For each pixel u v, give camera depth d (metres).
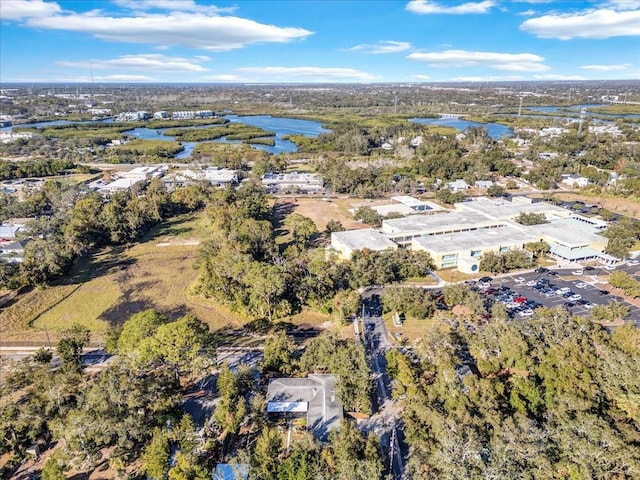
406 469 53.59
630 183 181.00
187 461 50.00
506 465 46.94
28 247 112.56
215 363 69.94
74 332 73.81
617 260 117.81
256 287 88.94
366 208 157.00
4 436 54.75
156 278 111.12
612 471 46.09
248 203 153.75
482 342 70.69
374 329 87.06
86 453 52.56
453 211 160.75
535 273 112.12
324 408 61.88
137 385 58.66
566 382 59.62
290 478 48.62
